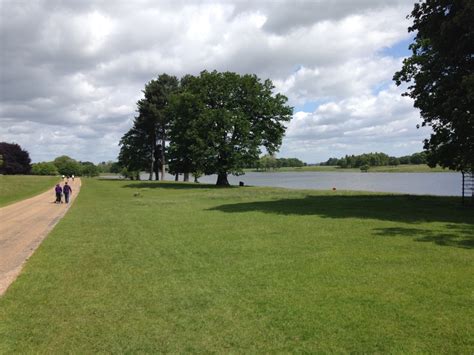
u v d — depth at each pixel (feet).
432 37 66.80
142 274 30.63
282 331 19.84
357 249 36.88
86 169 505.66
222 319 21.52
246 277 28.96
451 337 18.60
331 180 289.94
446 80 68.39
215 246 40.32
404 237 42.24
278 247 38.93
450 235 43.24
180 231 50.55
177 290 26.53
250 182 286.46
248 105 178.70
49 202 106.11
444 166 81.92
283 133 182.29
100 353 18.11
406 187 187.21
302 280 27.76
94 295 25.96
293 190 138.41
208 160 172.35
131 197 120.16
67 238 47.55
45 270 32.40
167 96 242.78
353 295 24.41
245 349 18.13
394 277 27.71
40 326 21.17
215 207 81.92
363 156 561.02
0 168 370.32
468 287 25.30
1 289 27.76
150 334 19.92
